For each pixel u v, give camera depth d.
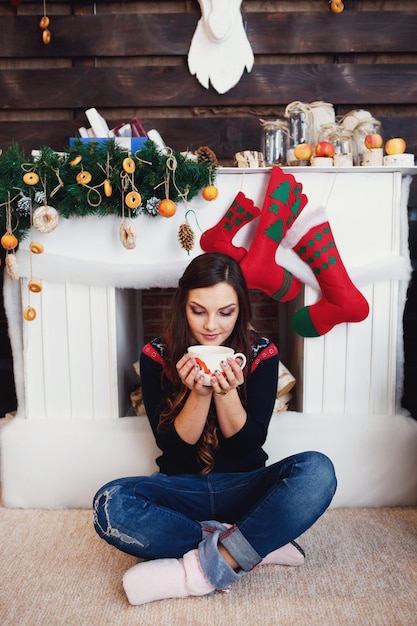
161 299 2.26
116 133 1.73
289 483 1.16
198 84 2.08
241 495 1.27
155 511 1.17
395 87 2.07
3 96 2.08
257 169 1.54
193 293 1.25
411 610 1.14
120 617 1.13
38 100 2.08
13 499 1.62
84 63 2.09
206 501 1.28
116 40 2.06
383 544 1.40
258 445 1.31
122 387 1.77
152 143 1.50
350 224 1.59
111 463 1.59
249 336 1.36
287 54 2.08
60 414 1.67
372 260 1.60
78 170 1.51
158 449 1.58
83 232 1.59
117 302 1.69
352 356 1.63
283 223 1.54
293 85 2.07
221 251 1.55
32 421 1.65
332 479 1.20
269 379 1.36
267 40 2.06
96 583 1.26
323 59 2.10
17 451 1.60
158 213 1.55
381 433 1.59
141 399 1.76
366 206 1.59
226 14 1.98
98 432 1.60
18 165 1.50
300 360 1.72
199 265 1.26
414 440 1.59
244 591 1.22
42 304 1.62
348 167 1.53
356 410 1.66
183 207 1.58
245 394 1.35
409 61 2.10
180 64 2.08
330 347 1.63
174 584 1.17
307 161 1.69
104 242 1.60
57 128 2.10
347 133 1.70
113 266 1.58
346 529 1.48
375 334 1.62
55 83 2.07
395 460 1.59
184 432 1.26
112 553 1.38
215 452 1.36
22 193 1.51
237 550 1.16
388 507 1.61
